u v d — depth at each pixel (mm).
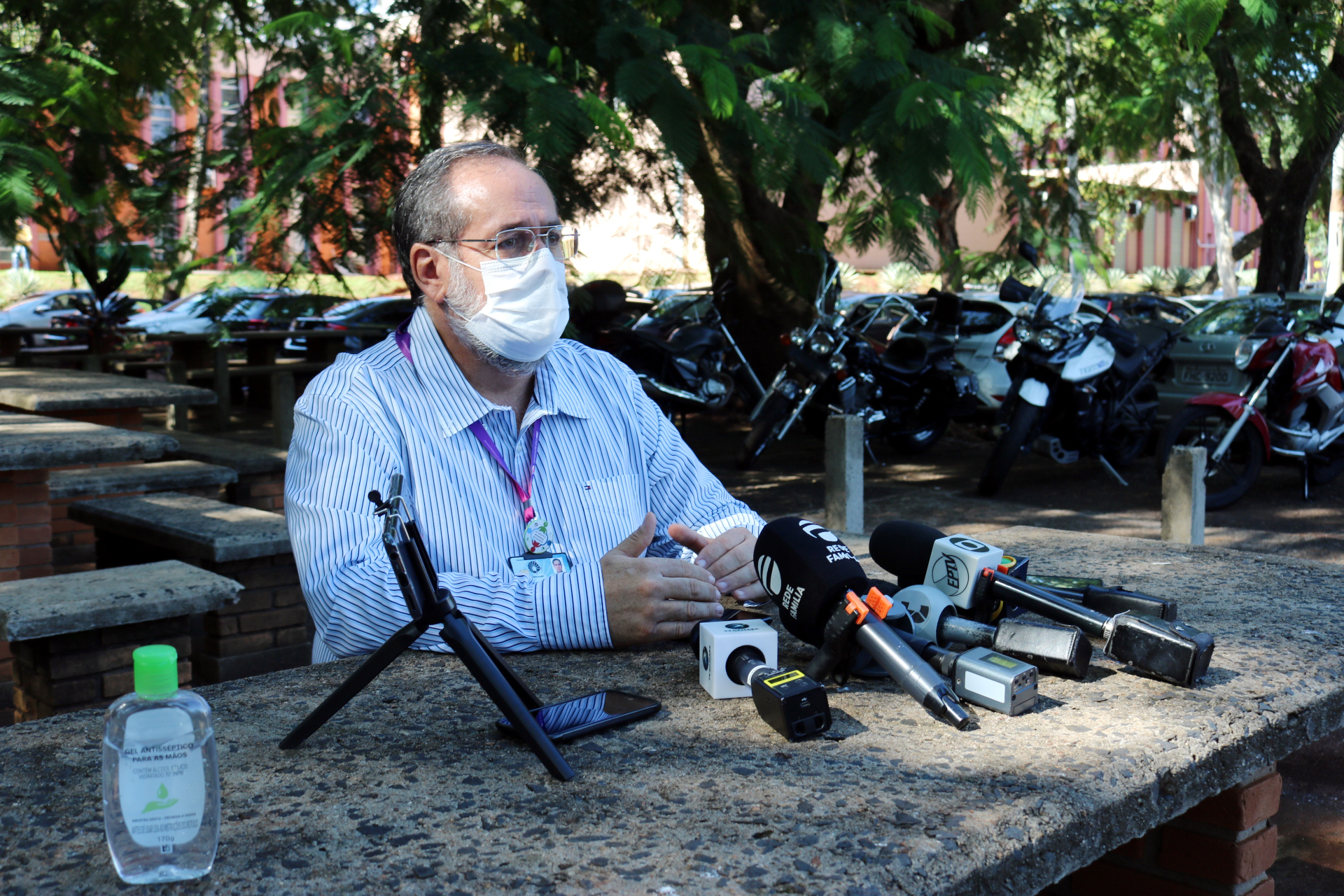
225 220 6035
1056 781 1183
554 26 4676
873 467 10406
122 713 994
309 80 5152
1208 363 10055
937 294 10664
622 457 2143
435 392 1947
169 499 5016
